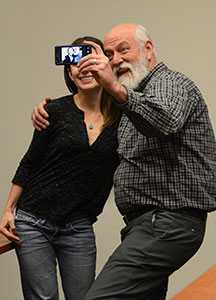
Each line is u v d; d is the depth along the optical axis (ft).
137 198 6.60
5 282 12.65
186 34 11.93
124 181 6.68
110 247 12.39
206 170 6.49
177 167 6.41
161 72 6.91
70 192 7.58
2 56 12.66
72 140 7.48
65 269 7.84
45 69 12.51
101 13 12.29
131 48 7.08
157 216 6.45
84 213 7.81
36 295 7.68
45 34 12.51
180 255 6.38
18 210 7.82
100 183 7.70
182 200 6.37
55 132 7.60
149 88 6.29
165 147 6.37
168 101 5.83
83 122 7.61
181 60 11.98
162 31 12.05
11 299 12.64
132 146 6.70
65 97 7.90
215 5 11.76
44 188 7.65
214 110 11.84
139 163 6.56
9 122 12.65
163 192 6.46
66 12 12.43
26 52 12.59
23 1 12.58
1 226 7.70
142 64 7.09
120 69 7.13
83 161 7.53
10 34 12.64
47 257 7.68
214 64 11.80
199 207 6.41
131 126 6.77
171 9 11.99
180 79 6.48
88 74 7.45
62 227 7.69
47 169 7.72
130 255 6.26
